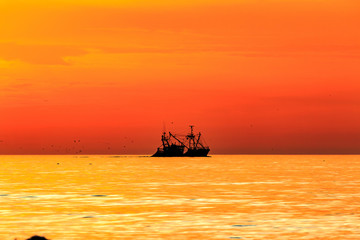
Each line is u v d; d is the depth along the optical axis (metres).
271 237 167.25
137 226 188.62
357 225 190.38
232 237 167.50
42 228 184.50
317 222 197.50
